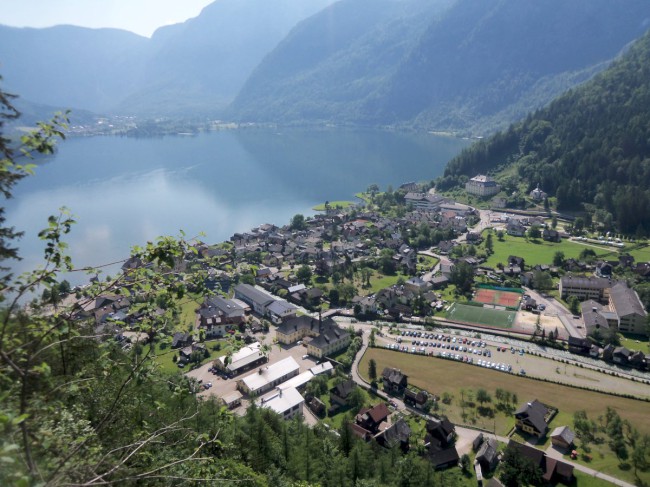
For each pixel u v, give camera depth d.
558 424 96.88
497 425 97.31
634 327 137.75
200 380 113.44
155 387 44.56
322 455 72.62
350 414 101.75
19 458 14.60
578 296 165.38
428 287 174.00
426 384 113.12
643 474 81.56
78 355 31.00
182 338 130.50
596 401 105.12
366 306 156.25
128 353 27.56
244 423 74.75
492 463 85.38
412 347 132.12
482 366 121.12
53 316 20.47
